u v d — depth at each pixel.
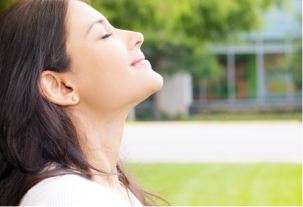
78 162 0.98
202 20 8.16
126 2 6.21
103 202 0.85
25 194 0.88
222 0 8.01
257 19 9.44
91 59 1.03
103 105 1.06
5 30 1.01
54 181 0.86
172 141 10.30
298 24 22.44
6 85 0.98
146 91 1.09
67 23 1.01
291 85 23.53
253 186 5.21
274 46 23.22
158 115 21.33
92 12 1.07
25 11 1.01
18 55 0.98
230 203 4.42
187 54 18.92
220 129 13.86
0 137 0.99
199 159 7.49
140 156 7.69
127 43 1.11
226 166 6.69
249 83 23.75
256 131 12.90
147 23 6.75
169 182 5.40
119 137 1.13
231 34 9.05
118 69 1.05
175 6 6.73
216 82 23.67
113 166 1.13
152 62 19.36
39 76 0.97
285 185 5.23
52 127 0.97
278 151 8.48
